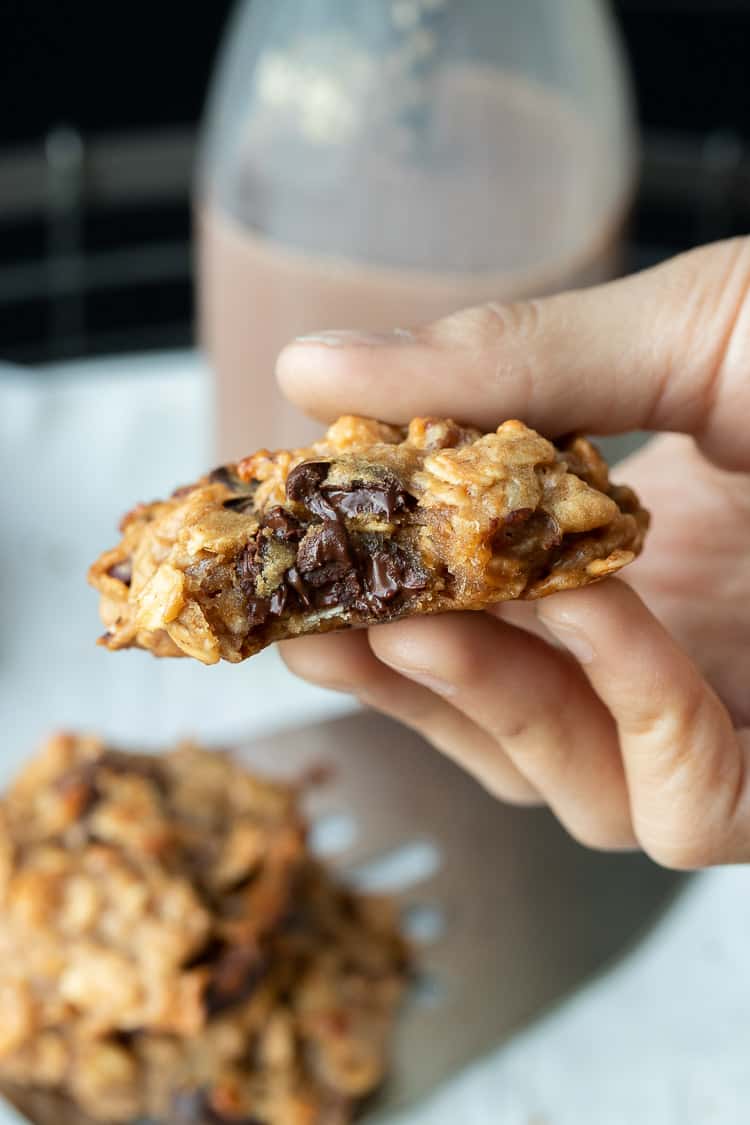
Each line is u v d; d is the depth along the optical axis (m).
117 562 0.25
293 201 0.43
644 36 0.74
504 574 0.24
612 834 0.30
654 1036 0.37
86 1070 0.34
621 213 0.46
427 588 0.24
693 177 0.71
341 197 0.43
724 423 0.29
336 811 0.40
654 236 0.72
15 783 0.37
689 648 0.32
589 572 0.25
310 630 0.24
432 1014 0.36
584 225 0.44
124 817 0.35
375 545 0.24
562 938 0.38
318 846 0.39
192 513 0.24
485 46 0.42
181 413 0.52
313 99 0.42
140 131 0.73
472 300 0.43
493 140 0.42
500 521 0.24
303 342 0.27
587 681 0.28
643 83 0.74
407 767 0.40
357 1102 0.35
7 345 0.69
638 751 0.27
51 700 0.43
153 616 0.24
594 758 0.29
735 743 0.28
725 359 0.28
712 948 0.39
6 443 0.50
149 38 0.73
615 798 0.29
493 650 0.27
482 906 0.38
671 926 0.39
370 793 0.40
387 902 0.38
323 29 0.43
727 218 0.71
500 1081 0.36
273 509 0.24
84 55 0.73
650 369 0.28
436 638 0.27
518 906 0.38
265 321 0.44
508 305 0.28
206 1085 0.34
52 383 0.52
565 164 0.43
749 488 0.33
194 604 0.24
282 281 0.44
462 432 0.26
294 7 0.43
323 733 0.41
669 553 0.33
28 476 0.49
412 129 0.42
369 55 0.42
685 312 0.28
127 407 0.51
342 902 0.38
